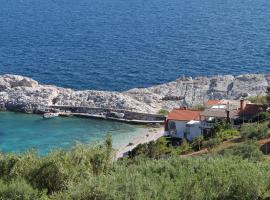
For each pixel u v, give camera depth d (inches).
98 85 6550.2
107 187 1243.2
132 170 1422.2
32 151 1563.7
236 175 1350.9
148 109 5216.5
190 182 1317.7
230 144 3016.7
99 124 4965.6
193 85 5876.0
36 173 1455.5
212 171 1398.9
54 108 5290.4
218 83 5871.1
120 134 4667.8
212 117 4138.8
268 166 1472.7
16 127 4896.7
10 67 7440.9
